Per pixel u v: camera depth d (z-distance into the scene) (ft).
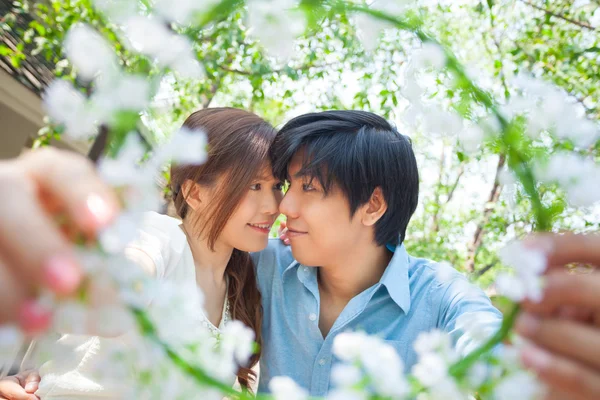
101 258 1.12
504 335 1.50
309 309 5.38
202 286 5.23
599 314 1.42
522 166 1.63
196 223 5.29
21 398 4.67
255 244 5.18
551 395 1.44
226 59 13.38
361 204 4.91
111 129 1.21
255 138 5.05
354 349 1.33
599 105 4.54
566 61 11.66
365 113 5.22
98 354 3.92
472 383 1.44
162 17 1.31
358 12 1.61
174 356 1.33
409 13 1.68
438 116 1.72
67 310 1.10
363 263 5.33
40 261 1.03
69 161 1.16
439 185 19.89
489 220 13.37
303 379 5.31
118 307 1.19
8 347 1.05
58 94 1.17
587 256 1.46
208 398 1.40
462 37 12.40
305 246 4.98
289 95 15.17
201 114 5.26
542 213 1.59
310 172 4.79
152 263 3.38
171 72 1.36
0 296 1.01
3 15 15.75
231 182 4.91
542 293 1.44
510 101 1.66
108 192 1.16
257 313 5.48
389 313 5.26
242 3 1.38
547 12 11.75
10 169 1.12
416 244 21.09
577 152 1.60
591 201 1.53
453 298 4.91
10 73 15.06
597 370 1.38
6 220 1.03
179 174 5.13
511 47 13.48
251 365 5.18
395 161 5.07
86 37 1.19
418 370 1.42
